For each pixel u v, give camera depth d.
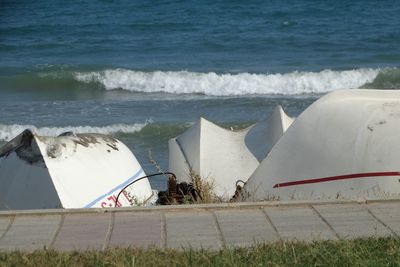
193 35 110.38
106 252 20.81
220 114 64.94
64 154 30.97
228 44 103.25
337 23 118.31
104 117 64.00
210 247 21.34
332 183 28.78
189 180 33.75
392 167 27.94
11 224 23.36
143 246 21.50
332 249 20.78
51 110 67.44
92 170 31.38
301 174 29.47
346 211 24.16
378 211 24.11
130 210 24.44
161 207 24.55
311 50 98.75
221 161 35.25
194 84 77.88
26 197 29.73
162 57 95.06
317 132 29.52
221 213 24.20
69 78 81.44
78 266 19.98
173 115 64.56
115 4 140.12
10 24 123.12
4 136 59.38
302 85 78.44
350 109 29.55
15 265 20.03
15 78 82.06
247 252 20.73
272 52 97.81
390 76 81.56
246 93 76.31
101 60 93.69
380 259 20.17
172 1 140.62
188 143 36.69
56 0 147.62
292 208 24.55
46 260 20.27
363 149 28.47
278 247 21.05
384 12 126.75
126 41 107.56
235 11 129.75
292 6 133.25
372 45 101.00
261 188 30.16
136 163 34.62
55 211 24.22
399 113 29.09
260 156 35.22
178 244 21.66
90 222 23.52
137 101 71.44
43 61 94.00
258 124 37.81
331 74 80.50
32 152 30.45
